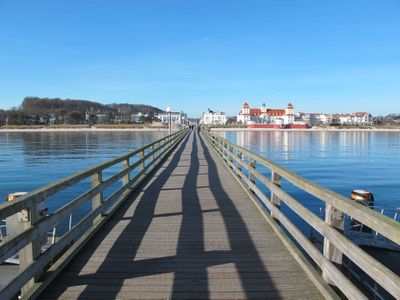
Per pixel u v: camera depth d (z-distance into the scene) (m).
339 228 3.27
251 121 147.75
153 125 140.25
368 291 6.49
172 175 12.42
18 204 3.02
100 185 5.82
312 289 3.69
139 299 3.52
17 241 3.04
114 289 3.72
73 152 46.66
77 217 12.99
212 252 4.79
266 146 60.44
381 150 53.91
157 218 6.54
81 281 3.90
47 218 3.69
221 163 16.30
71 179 4.30
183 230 5.79
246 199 8.25
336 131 139.88
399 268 8.06
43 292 3.63
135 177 9.67
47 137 89.88
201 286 3.79
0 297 2.81
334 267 3.23
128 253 4.75
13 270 7.00
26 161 36.09
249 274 4.09
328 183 23.84
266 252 4.78
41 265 3.59
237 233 5.61
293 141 75.38
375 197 19.28
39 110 156.12
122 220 6.41
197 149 24.98
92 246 5.02
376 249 8.75
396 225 2.16
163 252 4.79
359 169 31.47
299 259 4.29
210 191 9.32
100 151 48.16
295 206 4.29
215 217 6.61
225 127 141.75
